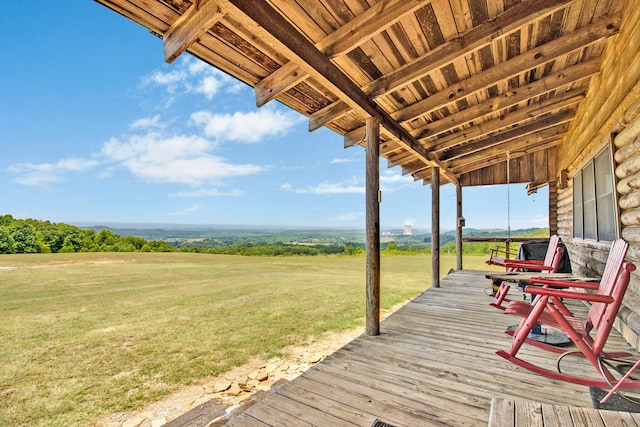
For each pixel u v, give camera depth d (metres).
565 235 6.25
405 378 2.18
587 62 3.47
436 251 5.71
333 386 2.08
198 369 3.80
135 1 1.75
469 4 2.34
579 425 1.10
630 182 2.74
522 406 1.24
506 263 4.27
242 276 13.77
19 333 5.43
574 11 2.61
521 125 5.35
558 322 2.06
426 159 5.19
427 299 4.68
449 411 1.77
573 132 5.15
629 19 2.51
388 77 3.07
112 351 4.48
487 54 3.07
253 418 1.74
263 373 3.66
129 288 10.34
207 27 1.75
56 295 9.10
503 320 3.59
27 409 2.89
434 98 3.67
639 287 2.55
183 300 8.26
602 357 2.19
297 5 2.14
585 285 2.26
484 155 6.52
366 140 3.32
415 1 2.06
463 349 2.71
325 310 7.02
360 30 2.28
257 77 2.75
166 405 2.94
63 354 4.37
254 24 1.80
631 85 2.52
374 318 3.12
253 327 5.68
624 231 2.99
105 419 2.71
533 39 2.93
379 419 1.70
